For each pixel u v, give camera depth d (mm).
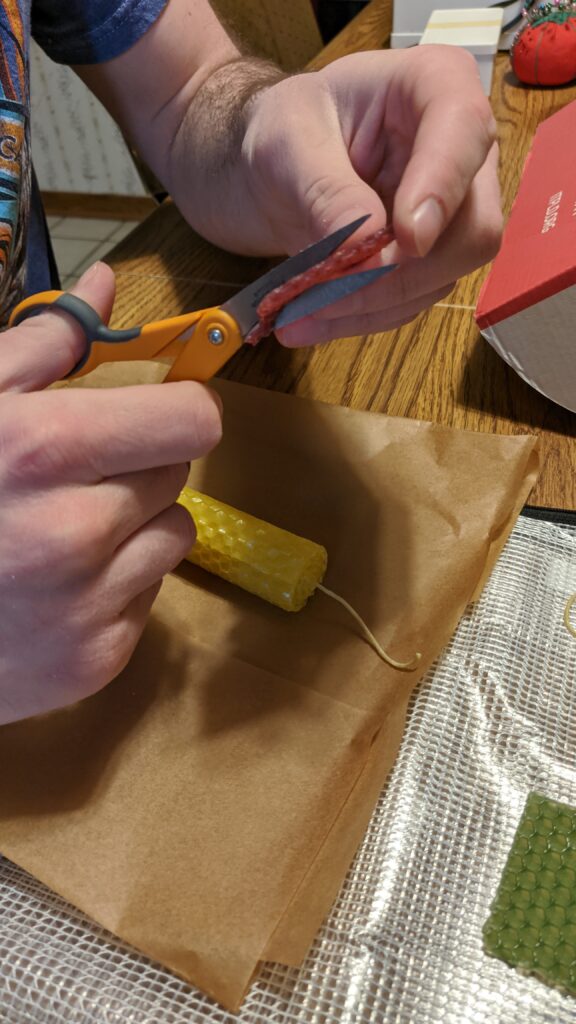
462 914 214
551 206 354
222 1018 199
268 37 798
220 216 422
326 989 203
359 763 243
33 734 258
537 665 268
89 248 1439
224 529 292
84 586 212
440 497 308
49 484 204
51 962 211
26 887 230
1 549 204
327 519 311
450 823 232
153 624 287
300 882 215
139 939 206
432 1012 198
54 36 430
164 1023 198
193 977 198
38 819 235
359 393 374
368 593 285
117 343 222
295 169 268
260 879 215
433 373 379
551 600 286
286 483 325
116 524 214
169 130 444
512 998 199
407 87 248
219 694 262
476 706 258
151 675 271
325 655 270
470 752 247
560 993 199
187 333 214
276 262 461
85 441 201
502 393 362
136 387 212
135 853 224
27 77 389
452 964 206
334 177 249
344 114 279
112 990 205
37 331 220
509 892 215
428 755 247
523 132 560
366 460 327
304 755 242
